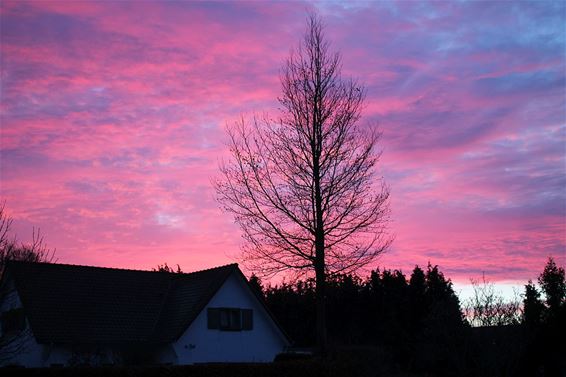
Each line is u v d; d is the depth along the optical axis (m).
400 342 47.16
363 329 49.91
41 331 27.72
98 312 30.86
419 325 48.62
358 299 50.28
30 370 17.25
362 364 27.27
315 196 23.94
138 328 31.25
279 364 21.83
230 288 33.69
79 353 28.31
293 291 44.75
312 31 25.59
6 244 25.91
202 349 31.34
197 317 31.62
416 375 36.22
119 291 33.25
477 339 21.78
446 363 28.28
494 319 22.25
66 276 32.12
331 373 23.30
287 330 47.44
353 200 25.66
